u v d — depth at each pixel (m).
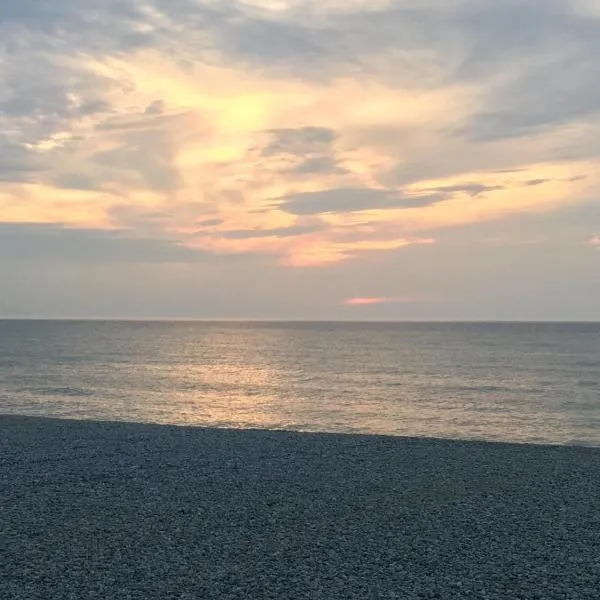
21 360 57.78
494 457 13.93
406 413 26.31
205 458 13.63
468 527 8.77
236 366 53.59
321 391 34.62
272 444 15.42
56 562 7.23
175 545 7.89
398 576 6.92
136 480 11.51
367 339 122.19
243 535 8.33
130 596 6.27
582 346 91.31
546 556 7.62
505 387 36.78
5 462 13.04
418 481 11.59
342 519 9.12
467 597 6.38
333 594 6.40
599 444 19.75
